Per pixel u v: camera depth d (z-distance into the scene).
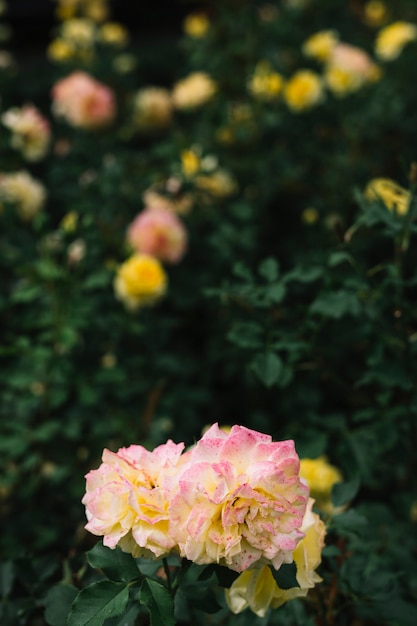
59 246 1.62
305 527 0.84
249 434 0.75
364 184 2.08
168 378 1.75
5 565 1.12
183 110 2.20
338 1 2.63
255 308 1.36
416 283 1.23
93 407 1.61
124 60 2.65
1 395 1.65
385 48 2.10
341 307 1.24
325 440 1.23
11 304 1.74
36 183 1.85
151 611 0.77
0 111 1.97
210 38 2.33
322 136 2.24
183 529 0.72
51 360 1.54
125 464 0.79
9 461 1.54
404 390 1.29
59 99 2.08
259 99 2.09
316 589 1.05
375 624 1.22
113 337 1.70
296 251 1.97
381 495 1.56
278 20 2.38
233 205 1.92
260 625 0.96
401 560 1.26
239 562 0.72
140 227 1.75
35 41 4.76
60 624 0.92
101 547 0.83
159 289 1.63
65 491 1.55
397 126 2.21
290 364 1.35
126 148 2.44
